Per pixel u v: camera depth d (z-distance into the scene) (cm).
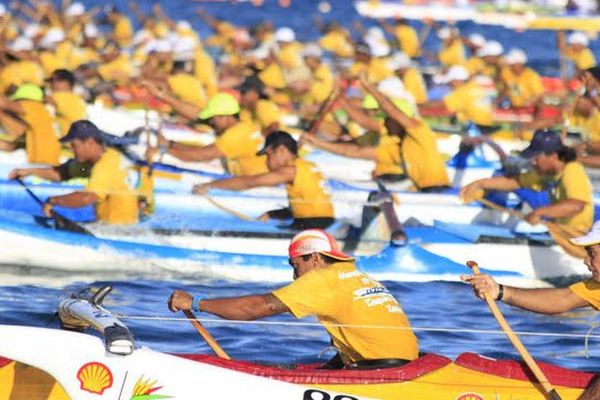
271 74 6631
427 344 3003
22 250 3884
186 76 5919
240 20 13138
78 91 6278
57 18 7856
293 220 3975
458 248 3975
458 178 4634
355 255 3953
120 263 3912
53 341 2250
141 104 6181
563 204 3875
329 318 2336
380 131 4622
